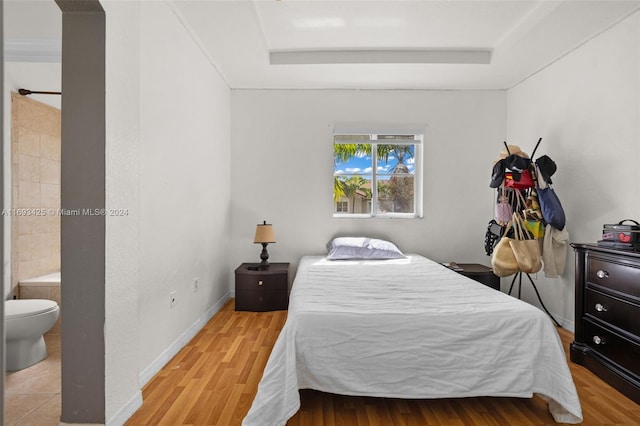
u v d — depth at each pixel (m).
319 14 2.91
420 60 3.54
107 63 1.72
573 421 1.81
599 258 2.37
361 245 3.86
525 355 1.84
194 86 3.05
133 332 1.95
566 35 2.94
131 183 1.95
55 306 2.50
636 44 2.58
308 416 1.88
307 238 4.31
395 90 4.30
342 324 1.88
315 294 2.31
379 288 2.48
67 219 1.70
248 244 4.30
